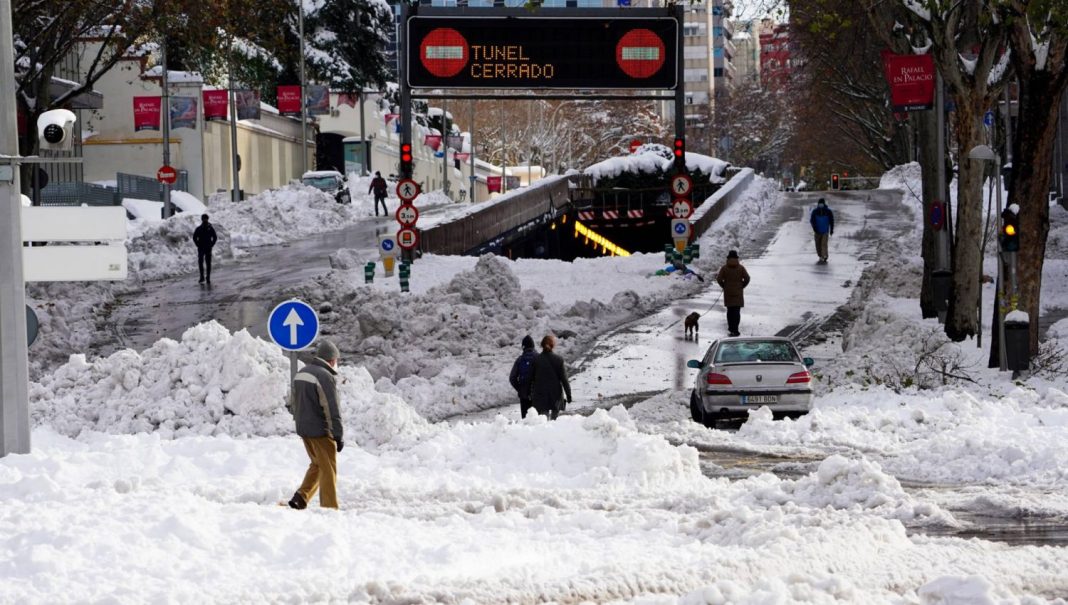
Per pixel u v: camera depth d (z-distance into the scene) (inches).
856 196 6574.8
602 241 6742.1
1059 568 872.3
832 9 2534.5
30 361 2610.7
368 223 5836.6
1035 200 2128.4
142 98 5177.2
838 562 872.3
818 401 2003.0
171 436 1694.1
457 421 2097.7
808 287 3526.1
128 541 842.2
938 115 2800.2
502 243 5083.7
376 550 874.1
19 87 3850.9
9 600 697.6
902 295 3230.8
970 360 2237.9
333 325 2950.3
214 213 5177.2
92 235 1334.9
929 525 1060.5
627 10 3595.0
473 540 929.5
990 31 2206.0
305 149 6771.7
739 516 1006.4
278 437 1573.6
